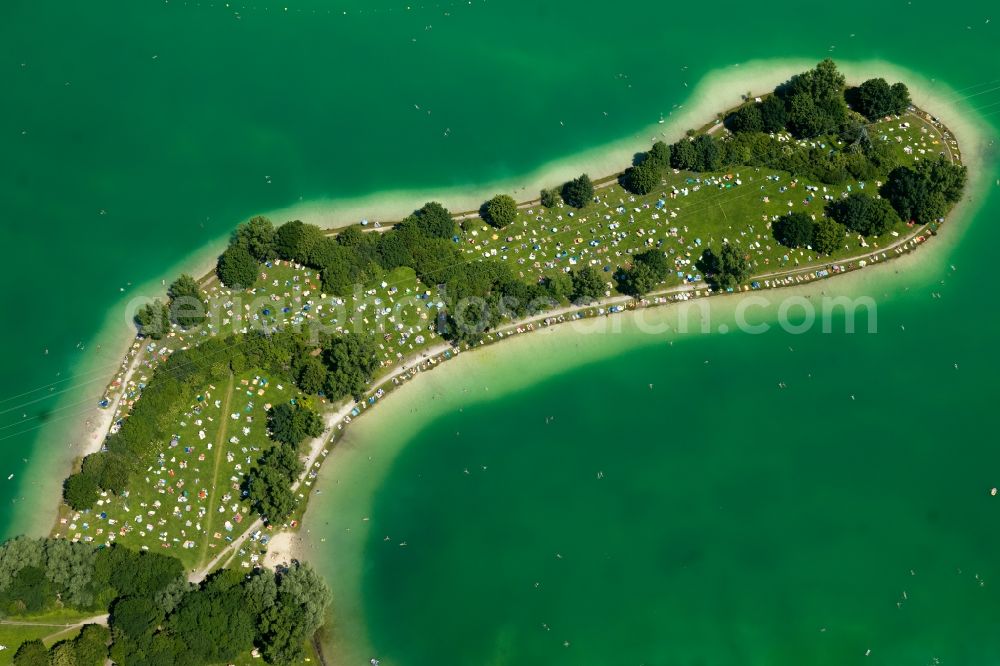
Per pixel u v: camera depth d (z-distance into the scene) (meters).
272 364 174.62
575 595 165.50
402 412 177.62
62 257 187.12
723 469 179.12
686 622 164.75
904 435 185.25
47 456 167.50
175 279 186.50
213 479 166.12
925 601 169.75
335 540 166.12
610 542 170.38
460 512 171.00
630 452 179.00
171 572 153.62
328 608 160.00
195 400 171.25
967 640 167.25
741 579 169.12
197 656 147.62
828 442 183.38
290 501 162.38
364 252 185.12
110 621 151.00
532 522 171.12
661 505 174.75
